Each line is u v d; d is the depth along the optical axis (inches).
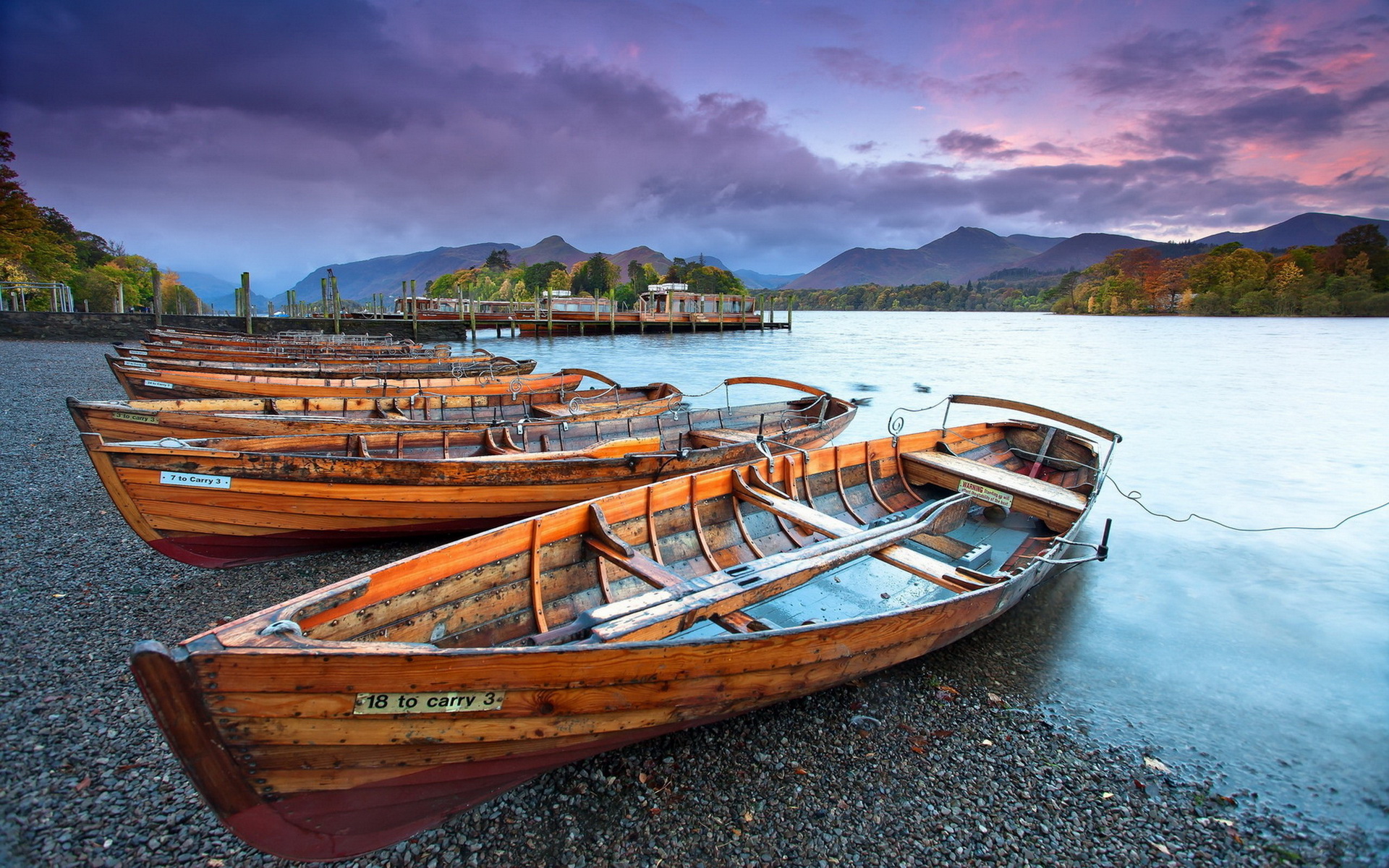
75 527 361.4
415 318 1946.4
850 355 1929.1
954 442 470.0
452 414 599.8
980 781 206.7
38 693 215.3
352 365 839.7
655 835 177.5
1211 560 408.8
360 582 170.6
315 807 151.1
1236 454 717.9
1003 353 2054.6
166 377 594.6
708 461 417.7
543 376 759.1
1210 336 2957.7
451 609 200.1
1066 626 315.0
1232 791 209.6
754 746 215.2
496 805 186.2
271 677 131.3
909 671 266.8
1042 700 253.0
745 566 235.0
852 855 175.3
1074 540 323.6
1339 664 288.5
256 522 304.2
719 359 1715.1
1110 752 225.0
